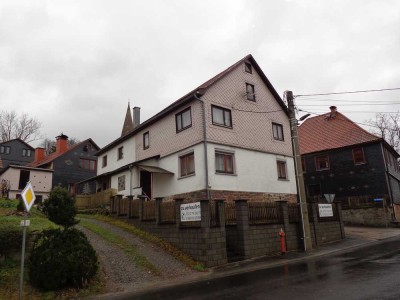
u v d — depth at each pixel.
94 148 44.69
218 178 18.64
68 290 9.13
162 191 21.42
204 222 12.52
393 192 30.28
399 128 44.84
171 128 21.58
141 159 24.67
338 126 34.53
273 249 15.04
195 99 19.53
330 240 18.53
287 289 8.15
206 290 8.80
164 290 9.26
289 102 17.30
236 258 13.45
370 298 6.80
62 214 14.66
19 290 8.75
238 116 20.95
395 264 10.52
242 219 14.02
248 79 22.48
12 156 50.41
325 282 8.61
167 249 13.70
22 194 9.12
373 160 30.09
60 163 40.44
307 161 34.88
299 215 16.92
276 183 22.30
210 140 18.77
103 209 21.55
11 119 54.44
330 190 32.56
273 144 22.92
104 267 11.14
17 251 10.30
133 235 15.48
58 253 9.22
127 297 8.73
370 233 21.70
